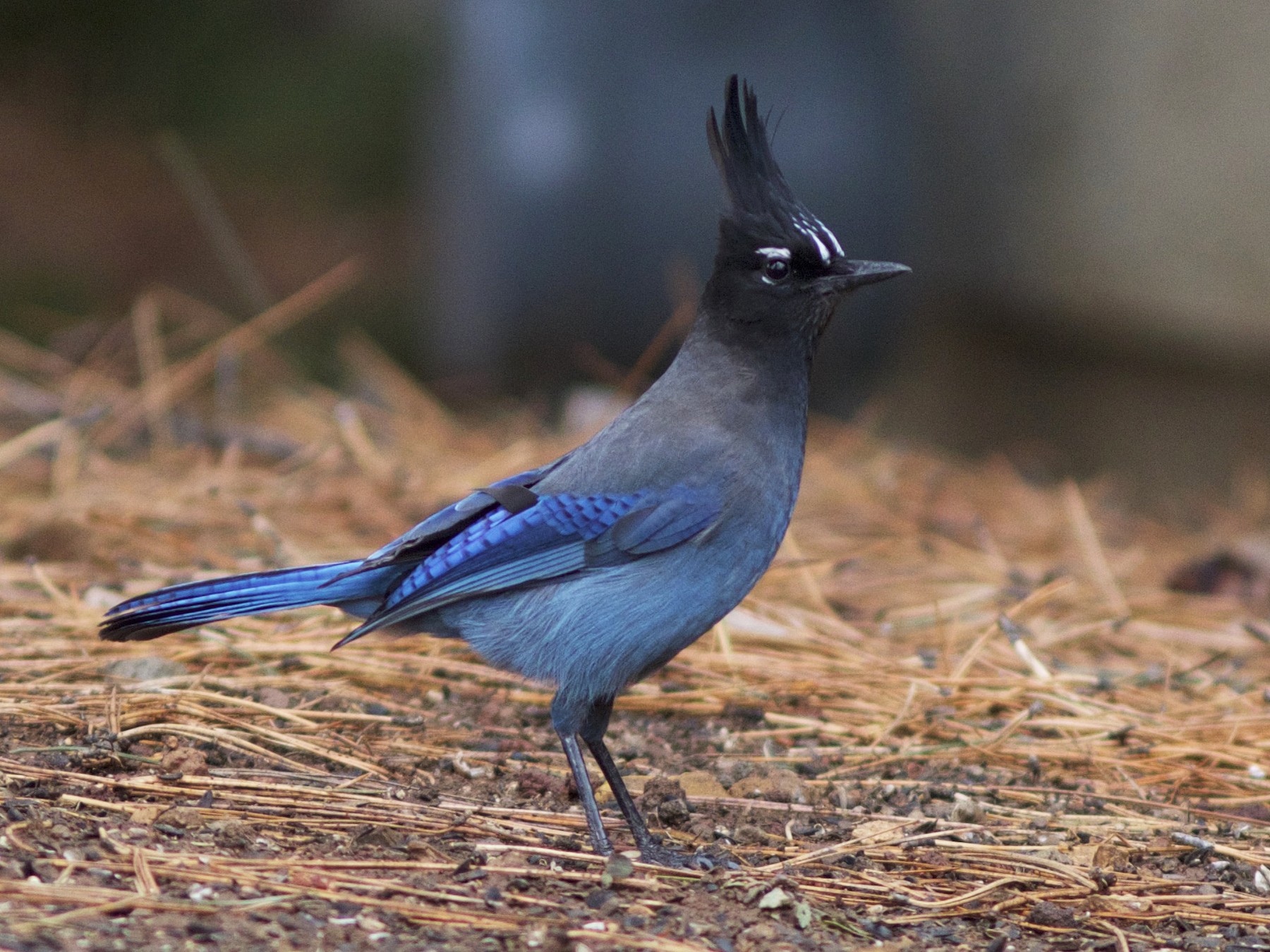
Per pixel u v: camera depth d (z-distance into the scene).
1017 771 8.70
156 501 12.26
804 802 8.11
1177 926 6.82
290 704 8.81
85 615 9.72
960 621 11.05
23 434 14.11
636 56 16.41
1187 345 17.70
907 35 18.36
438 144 18.84
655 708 9.46
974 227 19.22
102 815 6.96
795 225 7.89
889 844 7.46
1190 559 12.73
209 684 8.88
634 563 7.57
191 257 24.58
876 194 16.44
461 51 17.47
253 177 27.44
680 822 7.75
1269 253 16.86
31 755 7.55
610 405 16.28
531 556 7.49
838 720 9.30
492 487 7.62
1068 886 7.09
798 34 16.27
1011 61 18.66
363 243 25.67
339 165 27.97
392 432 15.18
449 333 18.41
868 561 12.39
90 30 28.84
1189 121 17.22
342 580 7.62
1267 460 17.55
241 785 7.45
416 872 6.65
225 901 6.09
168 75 28.84
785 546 12.08
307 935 5.88
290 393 16.73
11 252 23.59
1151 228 17.56
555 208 16.77
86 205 25.55
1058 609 11.58
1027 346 19.28
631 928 6.27
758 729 9.21
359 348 20.84
